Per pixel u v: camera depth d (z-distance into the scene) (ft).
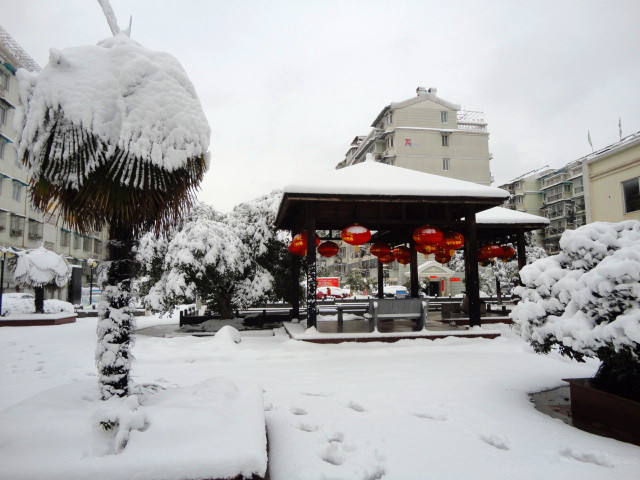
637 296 10.90
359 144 158.81
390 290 96.58
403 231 40.40
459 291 112.57
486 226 36.96
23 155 8.81
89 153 8.62
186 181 10.05
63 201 9.27
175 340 30.04
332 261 181.88
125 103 8.80
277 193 42.19
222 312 41.91
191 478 6.57
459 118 136.77
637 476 8.64
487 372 18.89
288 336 30.58
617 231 13.76
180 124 9.27
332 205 33.45
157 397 9.50
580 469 8.99
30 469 6.23
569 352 13.41
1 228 78.79
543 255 63.82
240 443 7.20
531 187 166.61
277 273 41.78
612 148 38.06
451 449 10.07
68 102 8.43
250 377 18.06
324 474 8.57
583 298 12.18
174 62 9.95
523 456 9.67
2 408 13.66
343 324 33.99
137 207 9.45
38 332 38.47
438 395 14.94
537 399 14.96
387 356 23.17
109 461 6.51
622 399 11.50
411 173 30.91
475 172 128.16
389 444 10.39
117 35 9.93
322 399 14.53
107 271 9.45
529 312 14.11
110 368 9.06
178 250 35.09
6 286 79.20
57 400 8.87
